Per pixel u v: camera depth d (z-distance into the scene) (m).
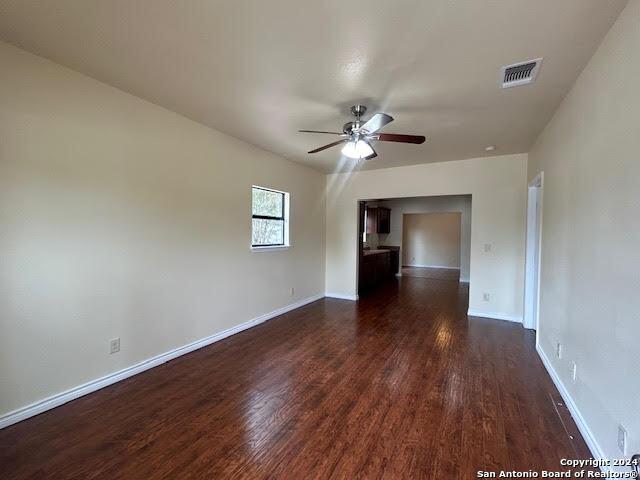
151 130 2.88
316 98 2.69
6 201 2.02
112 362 2.64
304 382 2.71
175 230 3.16
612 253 1.66
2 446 1.87
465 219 8.18
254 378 2.78
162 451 1.86
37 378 2.18
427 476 1.68
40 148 2.17
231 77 2.37
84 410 2.26
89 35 1.90
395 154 4.46
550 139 3.06
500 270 4.63
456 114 2.97
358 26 1.76
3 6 1.64
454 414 2.24
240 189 3.98
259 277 4.38
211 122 3.33
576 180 2.25
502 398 2.46
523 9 1.60
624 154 1.55
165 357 3.09
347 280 5.99
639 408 1.38
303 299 5.47
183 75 2.36
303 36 1.87
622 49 1.59
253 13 1.67
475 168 4.75
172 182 3.11
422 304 5.59
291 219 5.05
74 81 2.33
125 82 2.49
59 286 2.29
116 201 2.63
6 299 2.03
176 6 1.63
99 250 2.53
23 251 2.10
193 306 3.39
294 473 1.69
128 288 2.75
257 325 4.32
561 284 2.58
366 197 5.70
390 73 2.26
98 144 2.50
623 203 1.55
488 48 1.94
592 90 1.98
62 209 2.29
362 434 2.02
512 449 1.89
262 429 2.07
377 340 3.75
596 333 1.85
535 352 3.39
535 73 2.21
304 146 4.18
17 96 2.05
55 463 1.75
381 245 9.70
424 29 1.78
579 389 2.11
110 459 1.79
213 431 2.04
